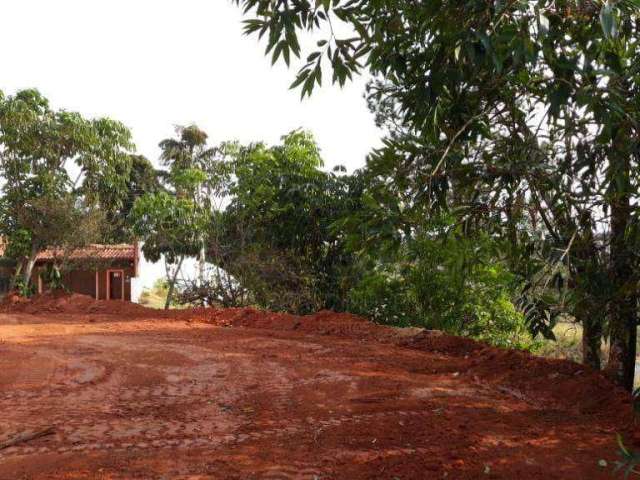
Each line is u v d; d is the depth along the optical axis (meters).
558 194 5.67
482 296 12.66
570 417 5.86
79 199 22.33
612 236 5.98
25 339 11.35
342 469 4.42
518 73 5.09
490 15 3.64
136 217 20.14
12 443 5.06
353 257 16.30
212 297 17.70
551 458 4.65
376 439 5.10
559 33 3.81
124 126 25.47
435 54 3.95
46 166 23.16
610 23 3.20
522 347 12.73
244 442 5.10
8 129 22.16
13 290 21.25
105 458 4.71
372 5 4.57
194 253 20.62
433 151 5.29
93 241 21.77
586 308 5.85
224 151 21.50
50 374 8.07
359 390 6.96
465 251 8.74
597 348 7.70
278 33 4.39
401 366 8.45
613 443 5.04
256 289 16.69
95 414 6.05
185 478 4.28
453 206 6.61
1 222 22.05
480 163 5.69
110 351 9.93
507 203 6.21
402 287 13.28
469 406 6.23
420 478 4.23
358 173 16.59
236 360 9.03
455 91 5.04
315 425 5.57
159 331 12.42
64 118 23.36
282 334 11.71
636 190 5.52
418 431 5.32
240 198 17.34
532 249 6.36
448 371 8.13
